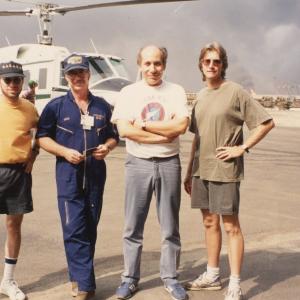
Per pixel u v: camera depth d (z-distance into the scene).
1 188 3.72
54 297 3.87
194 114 3.96
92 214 3.88
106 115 3.91
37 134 3.85
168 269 3.92
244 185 8.66
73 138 3.79
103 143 3.92
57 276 4.33
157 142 3.72
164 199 3.87
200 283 4.04
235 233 3.82
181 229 5.84
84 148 3.79
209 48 3.74
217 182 3.79
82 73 3.76
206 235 4.07
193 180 4.02
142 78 3.85
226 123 3.77
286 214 6.61
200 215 6.50
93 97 3.89
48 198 7.37
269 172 10.13
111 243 5.30
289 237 5.55
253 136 3.71
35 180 8.79
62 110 3.80
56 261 4.72
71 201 3.80
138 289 4.02
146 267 4.55
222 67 3.79
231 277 3.80
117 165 10.46
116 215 6.48
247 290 4.04
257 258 4.82
